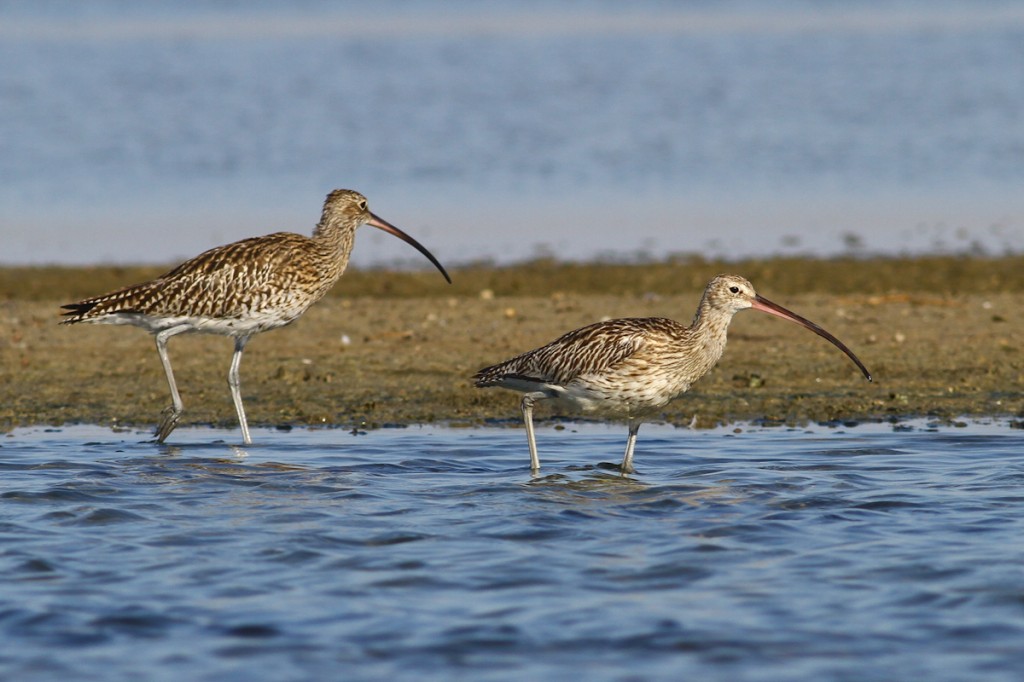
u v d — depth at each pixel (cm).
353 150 3731
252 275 1517
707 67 5506
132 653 909
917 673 873
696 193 3247
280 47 6181
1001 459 1397
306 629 948
